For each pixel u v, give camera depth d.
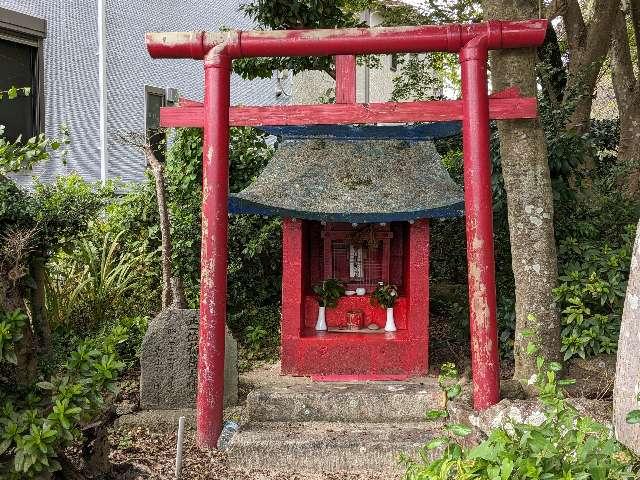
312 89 16.25
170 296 6.41
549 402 3.26
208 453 5.24
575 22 10.26
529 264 5.62
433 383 6.29
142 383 5.96
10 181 5.36
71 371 3.95
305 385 6.25
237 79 13.47
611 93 22.00
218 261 5.36
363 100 17.33
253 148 9.05
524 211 5.62
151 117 11.65
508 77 5.73
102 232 8.52
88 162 10.24
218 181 5.38
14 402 3.91
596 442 2.88
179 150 8.54
